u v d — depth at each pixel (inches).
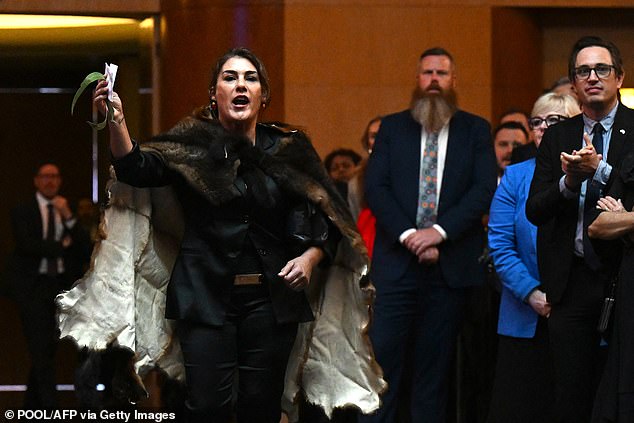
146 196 305.9
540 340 362.3
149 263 309.4
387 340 403.5
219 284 300.2
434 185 407.8
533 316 362.3
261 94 306.0
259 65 305.3
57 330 305.4
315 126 543.5
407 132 412.8
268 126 307.9
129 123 579.8
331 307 318.3
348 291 315.3
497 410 367.6
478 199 403.9
